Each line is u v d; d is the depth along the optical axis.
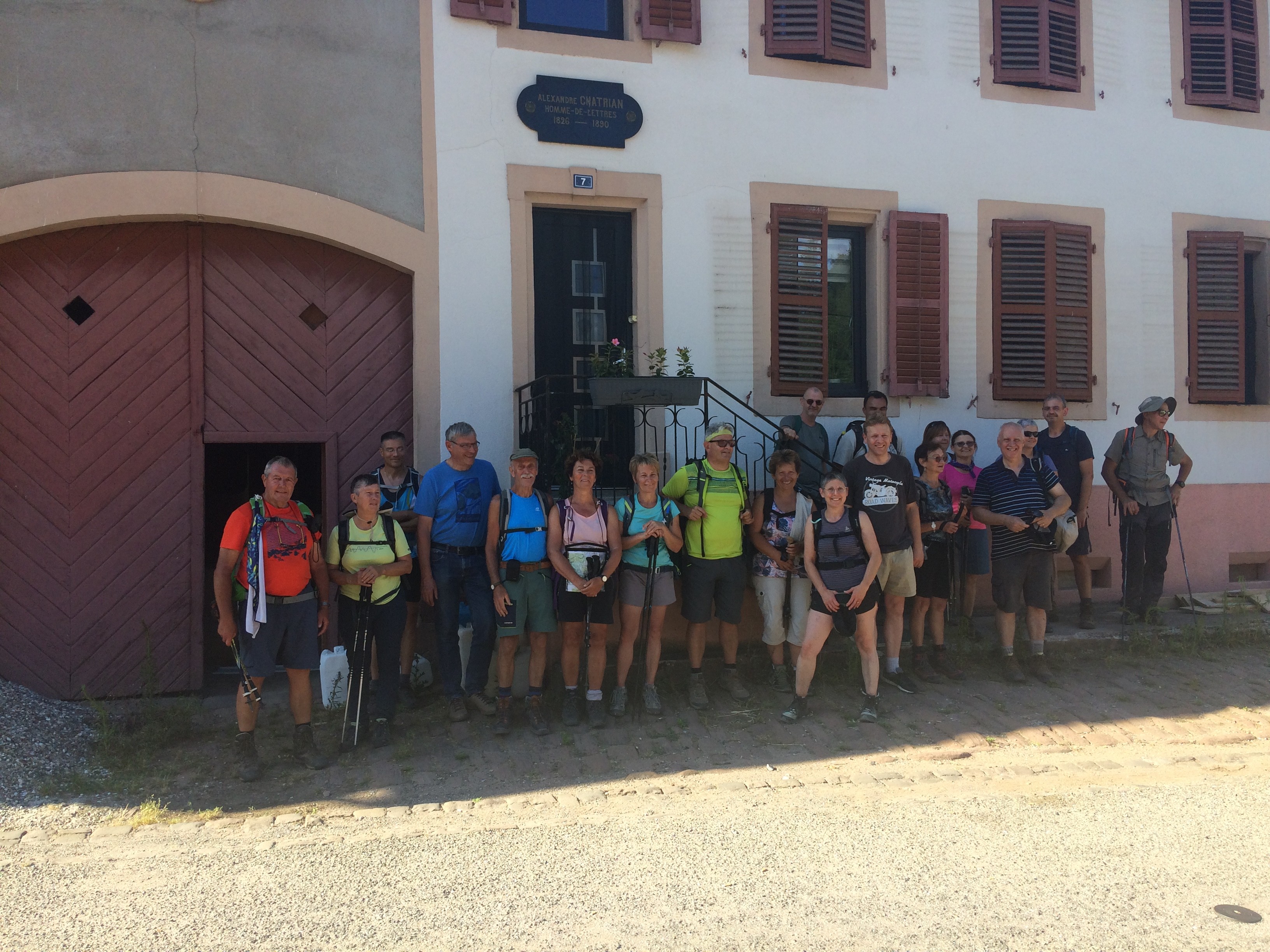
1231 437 8.58
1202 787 4.56
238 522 4.78
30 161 5.80
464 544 5.47
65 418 6.04
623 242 7.20
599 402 5.77
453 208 6.55
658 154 7.04
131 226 6.12
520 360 6.68
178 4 6.00
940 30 7.77
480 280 6.60
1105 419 8.19
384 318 6.57
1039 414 8.05
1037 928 3.15
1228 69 8.49
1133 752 5.13
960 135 7.82
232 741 5.30
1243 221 8.68
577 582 5.24
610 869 3.62
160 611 6.17
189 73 6.02
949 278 7.76
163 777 4.75
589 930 3.15
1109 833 3.97
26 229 5.80
